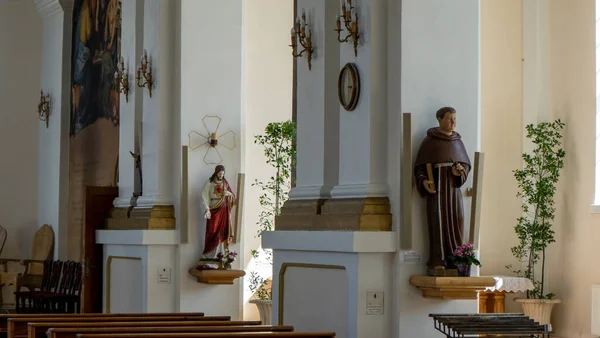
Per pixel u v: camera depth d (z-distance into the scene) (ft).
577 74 43.75
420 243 26.89
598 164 42.04
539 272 45.19
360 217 27.07
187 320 29.35
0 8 66.28
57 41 63.00
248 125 51.11
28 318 29.12
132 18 46.78
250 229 50.29
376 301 26.91
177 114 41.83
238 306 41.63
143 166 43.80
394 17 27.53
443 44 27.55
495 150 48.24
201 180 41.45
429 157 26.30
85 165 57.88
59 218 60.49
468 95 27.76
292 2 53.21
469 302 27.09
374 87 27.76
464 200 27.17
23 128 66.28
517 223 47.85
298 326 30.76
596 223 41.70
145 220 41.75
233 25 42.52
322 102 30.58
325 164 30.37
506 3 48.39
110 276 46.75
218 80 42.11
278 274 31.96
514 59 48.21
